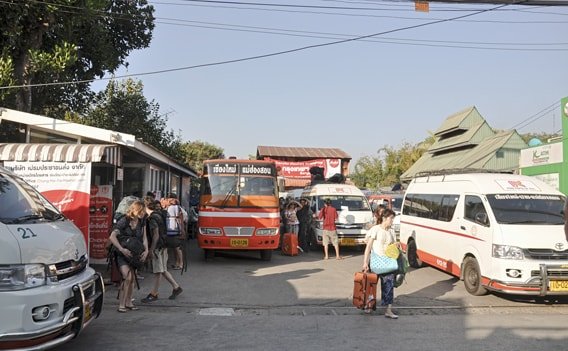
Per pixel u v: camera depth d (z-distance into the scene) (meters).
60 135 12.48
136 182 17.16
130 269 8.13
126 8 20.80
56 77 16.41
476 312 8.53
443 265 11.30
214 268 13.02
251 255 15.82
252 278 11.57
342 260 15.09
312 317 8.03
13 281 4.73
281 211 18.31
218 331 7.07
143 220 8.27
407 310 8.63
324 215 15.41
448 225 11.05
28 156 10.03
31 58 13.70
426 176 13.26
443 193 11.82
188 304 8.80
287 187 35.53
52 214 6.25
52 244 5.31
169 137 26.84
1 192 5.65
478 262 9.63
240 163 13.98
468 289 10.04
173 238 11.46
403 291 10.34
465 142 30.92
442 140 36.53
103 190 11.20
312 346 6.38
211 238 13.49
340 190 18.19
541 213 9.49
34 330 4.75
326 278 11.70
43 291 4.89
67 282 5.36
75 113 24.44
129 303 8.25
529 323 7.72
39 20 14.04
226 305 8.80
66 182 10.34
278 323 7.61
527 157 20.86
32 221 5.50
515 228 9.05
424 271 12.84
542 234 8.92
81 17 14.75
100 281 6.18
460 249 10.41
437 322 7.77
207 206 13.59
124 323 7.43
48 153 10.04
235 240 13.51
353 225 16.64
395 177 51.72
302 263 14.26
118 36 21.91
